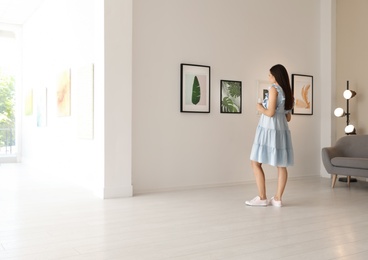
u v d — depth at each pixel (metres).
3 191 5.36
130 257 2.61
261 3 6.46
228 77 6.12
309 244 2.94
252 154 4.47
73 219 3.71
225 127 6.10
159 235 3.16
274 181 6.47
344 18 6.96
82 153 5.84
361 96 6.72
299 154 6.91
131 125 5.10
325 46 7.08
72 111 6.34
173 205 4.45
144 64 5.43
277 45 6.63
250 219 3.77
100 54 5.03
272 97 4.31
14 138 11.01
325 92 7.07
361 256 2.65
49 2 7.78
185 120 5.75
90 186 5.49
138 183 5.38
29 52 9.53
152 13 5.49
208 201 4.72
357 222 3.67
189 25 5.78
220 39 6.05
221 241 3.00
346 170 5.65
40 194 5.13
